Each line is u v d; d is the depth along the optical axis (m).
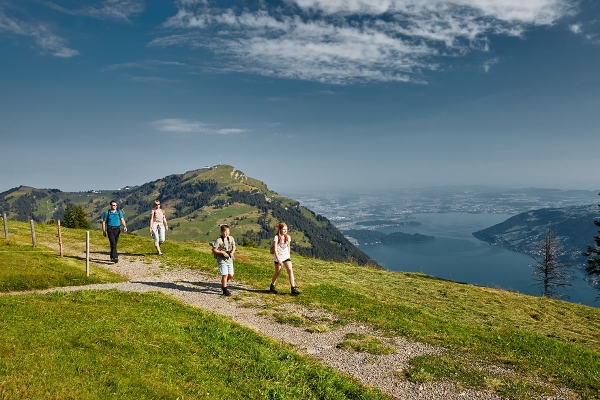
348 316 15.70
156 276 20.58
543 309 27.06
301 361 10.80
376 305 17.42
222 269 17.41
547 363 11.77
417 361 11.46
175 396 7.04
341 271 30.77
